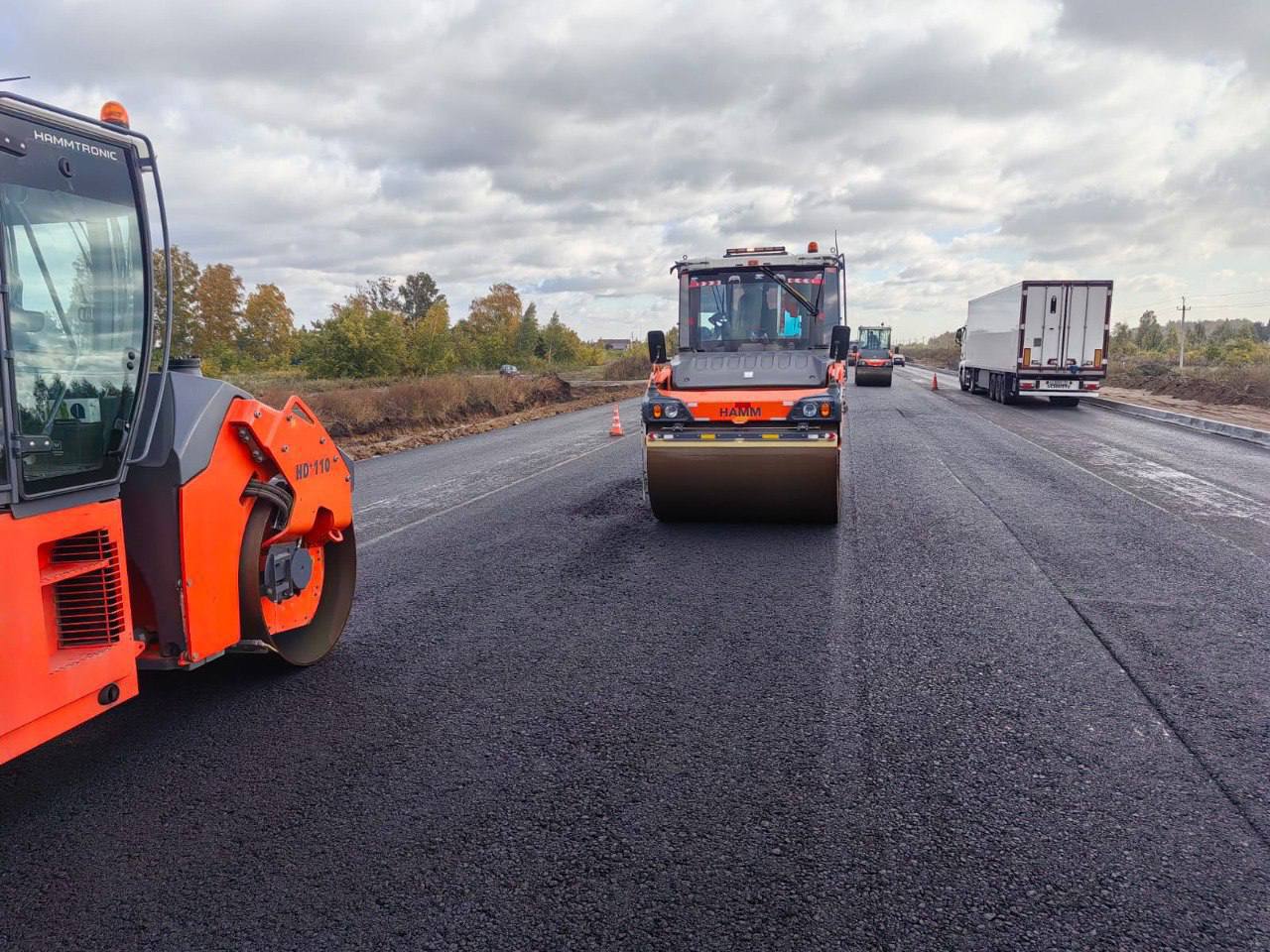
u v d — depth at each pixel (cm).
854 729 402
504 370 6281
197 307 7119
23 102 290
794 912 268
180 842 313
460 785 353
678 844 307
